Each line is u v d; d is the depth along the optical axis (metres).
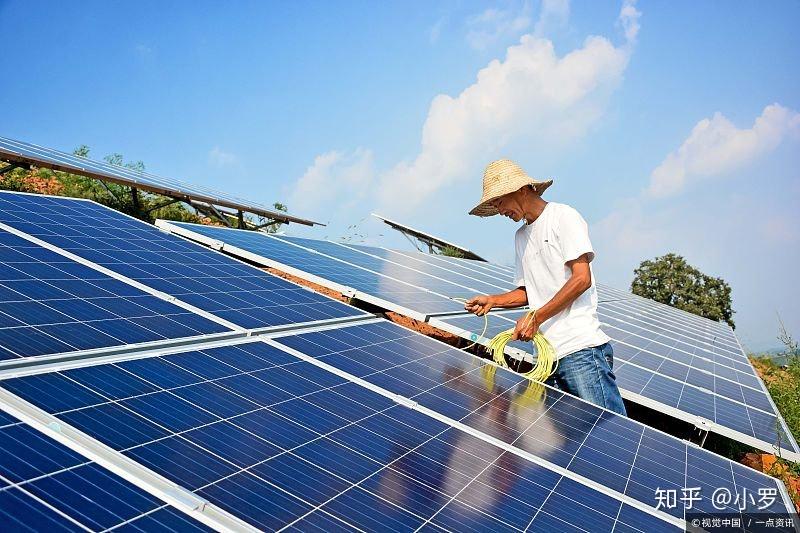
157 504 2.86
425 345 7.26
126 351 4.42
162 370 4.29
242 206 21.70
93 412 3.45
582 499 4.17
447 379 6.09
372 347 6.45
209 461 3.35
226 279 7.51
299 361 5.32
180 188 19.80
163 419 3.62
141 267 6.75
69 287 5.37
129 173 18.88
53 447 3.01
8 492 2.57
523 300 7.83
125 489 2.89
